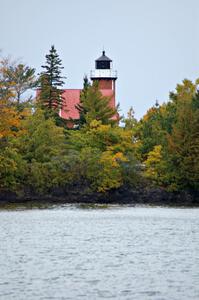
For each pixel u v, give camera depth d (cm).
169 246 10012
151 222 14650
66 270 7731
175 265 8125
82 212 18375
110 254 9088
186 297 6400
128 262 8362
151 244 10269
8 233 11775
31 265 8044
